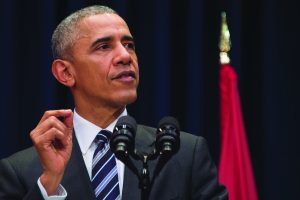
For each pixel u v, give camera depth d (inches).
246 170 269.4
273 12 296.7
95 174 169.5
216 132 297.6
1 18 281.9
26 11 286.7
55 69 184.5
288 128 294.0
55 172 155.9
